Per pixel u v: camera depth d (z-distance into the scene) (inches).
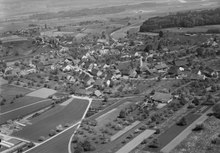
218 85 7367.1
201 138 5142.7
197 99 6501.0
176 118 5954.7
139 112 6397.6
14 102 7465.6
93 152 4997.5
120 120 6117.1
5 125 6284.5
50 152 5157.5
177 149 4881.9
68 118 6456.7
